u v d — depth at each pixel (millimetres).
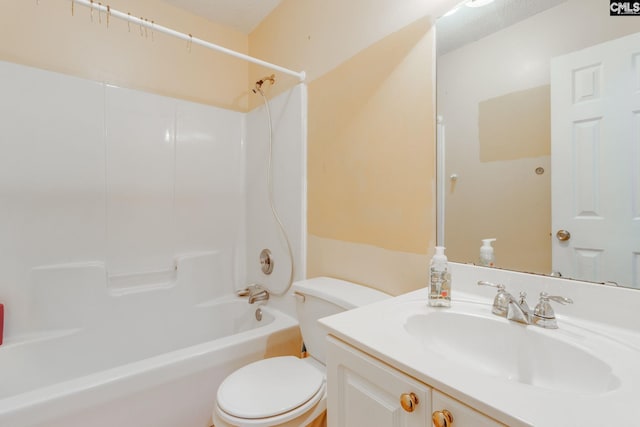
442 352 821
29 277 1535
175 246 2002
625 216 719
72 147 1657
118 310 1741
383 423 639
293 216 1771
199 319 1984
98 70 1778
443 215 1067
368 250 1336
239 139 2271
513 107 906
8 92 1494
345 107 1453
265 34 2121
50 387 1001
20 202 1526
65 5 1684
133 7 1887
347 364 723
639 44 700
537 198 861
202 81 2152
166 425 1181
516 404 465
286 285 1828
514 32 904
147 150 1893
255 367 1211
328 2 1564
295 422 981
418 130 1140
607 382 573
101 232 1747
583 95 779
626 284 718
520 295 816
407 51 1180
